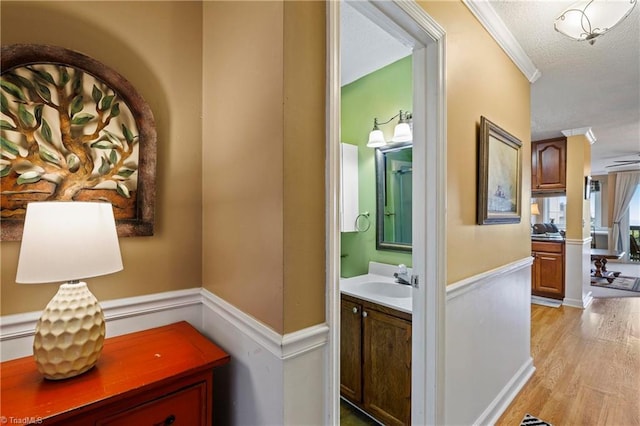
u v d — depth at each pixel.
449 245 1.46
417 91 1.44
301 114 0.87
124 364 0.92
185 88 1.28
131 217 1.14
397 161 2.33
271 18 0.87
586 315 3.75
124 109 1.12
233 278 1.07
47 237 0.77
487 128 1.75
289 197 0.84
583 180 4.09
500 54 2.02
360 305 1.88
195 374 0.92
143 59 1.18
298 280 0.86
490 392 1.87
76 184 1.03
